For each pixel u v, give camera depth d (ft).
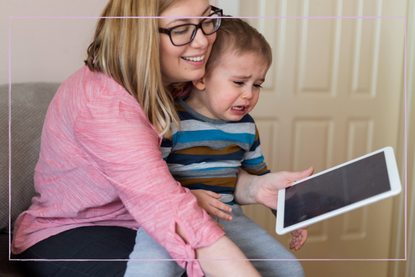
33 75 4.65
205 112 3.23
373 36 6.49
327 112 6.57
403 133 6.33
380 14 6.44
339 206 2.12
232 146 3.26
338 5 6.34
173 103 3.05
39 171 2.84
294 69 6.36
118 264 2.39
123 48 2.46
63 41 4.73
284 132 6.49
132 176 2.14
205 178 3.13
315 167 6.67
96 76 2.54
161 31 2.53
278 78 6.34
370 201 2.01
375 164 2.32
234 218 3.11
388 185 2.02
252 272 2.04
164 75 2.80
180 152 3.08
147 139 2.23
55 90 3.93
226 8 5.91
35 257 2.60
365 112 6.67
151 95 2.50
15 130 3.50
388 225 6.82
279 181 3.08
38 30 4.60
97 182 2.46
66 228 2.71
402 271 6.29
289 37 6.26
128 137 2.20
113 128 2.23
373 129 6.74
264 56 3.01
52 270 2.49
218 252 2.05
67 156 2.52
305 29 6.29
